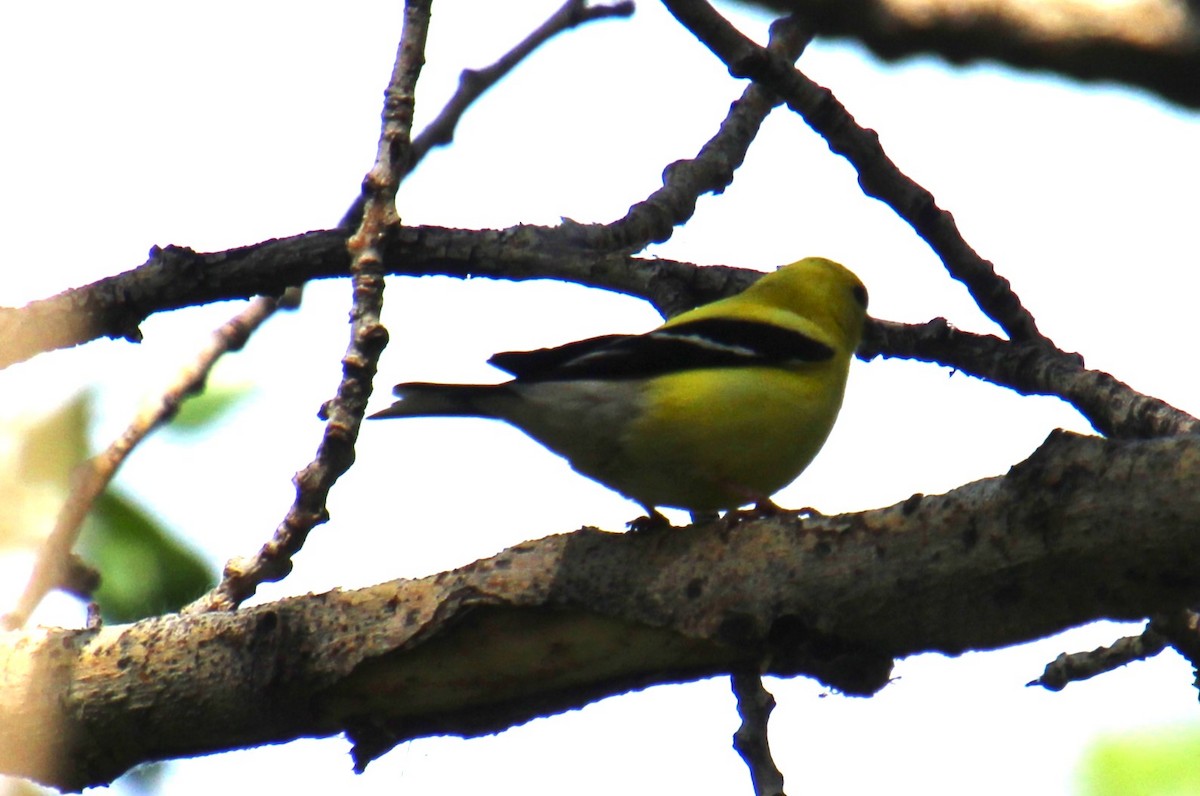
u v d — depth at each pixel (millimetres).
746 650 7113
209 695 7594
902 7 9648
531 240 10750
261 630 7570
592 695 7504
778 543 7090
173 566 11055
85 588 9586
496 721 7625
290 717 7598
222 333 10875
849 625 6949
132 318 10273
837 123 9547
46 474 10914
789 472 9961
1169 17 9680
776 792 6938
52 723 7715
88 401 11289
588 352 9734
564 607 7199
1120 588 6430
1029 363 9547
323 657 7465
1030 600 6621
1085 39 9617
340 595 7621
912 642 6961
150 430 10258
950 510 6738
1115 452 6387
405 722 7629
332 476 8211
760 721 7105
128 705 7656
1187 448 6207
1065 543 6410
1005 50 9812
